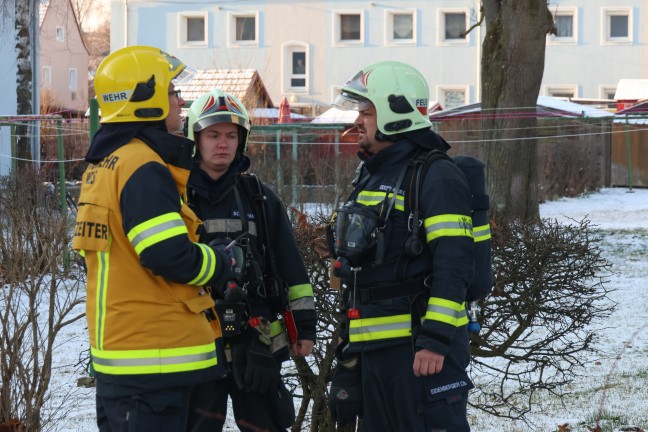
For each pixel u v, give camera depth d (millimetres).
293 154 24438
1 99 27906
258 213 5188
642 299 13367
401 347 4695
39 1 26297
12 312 6570
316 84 50844
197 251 4301
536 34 19797
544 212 28172
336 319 5961
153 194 4227
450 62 49562
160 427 4316
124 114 4391
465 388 4695
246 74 33031
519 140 19891
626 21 48812
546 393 8625
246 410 5047
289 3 50812
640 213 27250
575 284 6453
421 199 4652
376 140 4895
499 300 6434
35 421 6285
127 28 52188
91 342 4473
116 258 4332
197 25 52250
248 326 4965
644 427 7359
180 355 4328
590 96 49219
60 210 9883
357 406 4883
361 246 4676
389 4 49906
